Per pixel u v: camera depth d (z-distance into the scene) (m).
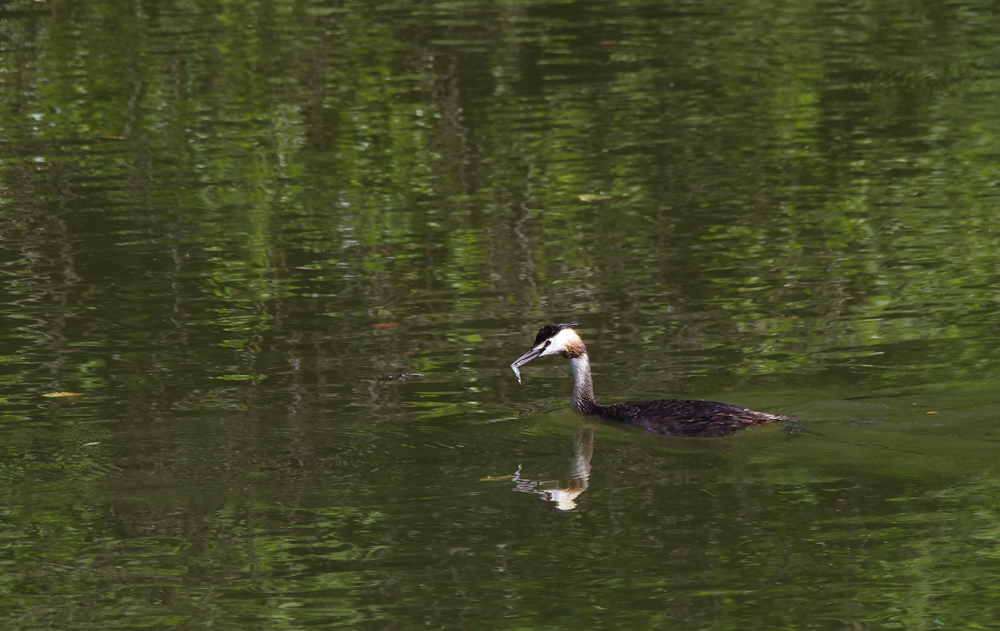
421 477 10.89
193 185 20.53
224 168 21.45
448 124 23.88
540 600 8.75
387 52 29.06
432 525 9.95
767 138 22.61
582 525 9.91
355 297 15.66
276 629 8.45
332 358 13.73
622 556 9.38
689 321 14.70
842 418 11.85
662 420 11.98
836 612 8.51
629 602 8.70
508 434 11.89
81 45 29.83
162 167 21.53
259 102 25.42
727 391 12.65
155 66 28.05
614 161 21.42
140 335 14.40
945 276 15.91
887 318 14.55
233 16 32.75
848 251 17.00
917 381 12.65
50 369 13.35
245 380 13.08
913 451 11.09
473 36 30.64
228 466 11.09
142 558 9.44
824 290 15.55
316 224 18.61
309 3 34.28
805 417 11.91
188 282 16.20
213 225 18.53
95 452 11.35
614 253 17.12
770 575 9.04
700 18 32.41
